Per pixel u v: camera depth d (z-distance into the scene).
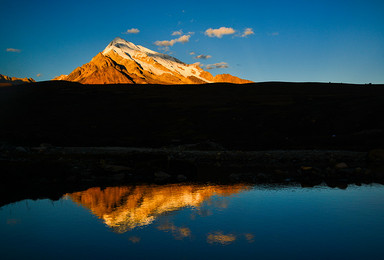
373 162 43.88
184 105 120.12
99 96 137.75
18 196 24.25
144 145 71.81
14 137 67.31
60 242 14.68
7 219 18.28
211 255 13.13
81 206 21.09
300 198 22.84
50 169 32.69
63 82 176.38
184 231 15.97
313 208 20.11
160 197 23.64
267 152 54.69
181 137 81.25
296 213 19.05
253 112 102.88
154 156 40.38
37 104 121.69
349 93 130.12
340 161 45.09
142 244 14.38
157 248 13.86
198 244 14.28
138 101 128.75
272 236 15.25
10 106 117.88
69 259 12.80
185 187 27.44
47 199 23.27
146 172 33.97
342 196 23.41
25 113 108.75
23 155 42.56
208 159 48.22
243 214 18.89
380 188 26.22
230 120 95.88
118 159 40.31
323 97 119.56
